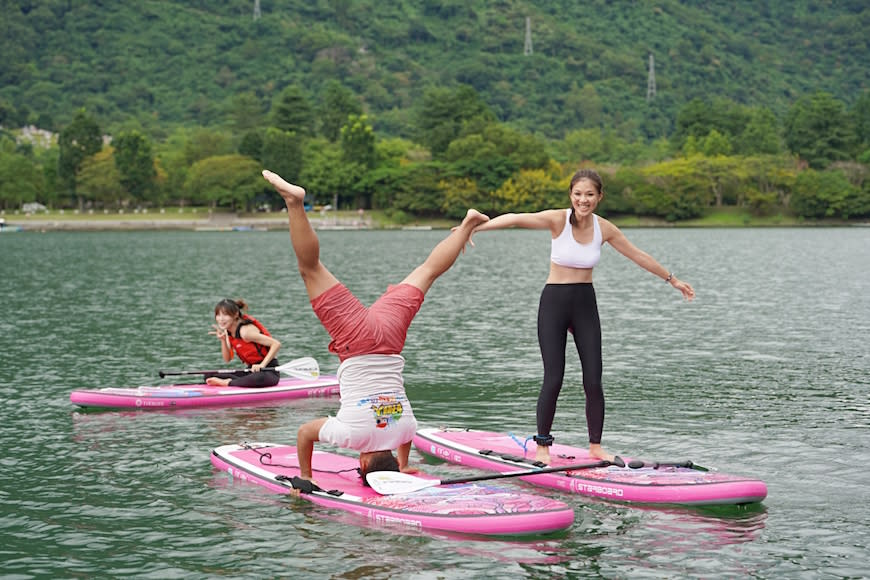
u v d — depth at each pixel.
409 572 9.27
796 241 115.69
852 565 9.35
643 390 18.23
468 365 21.38
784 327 28.31
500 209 189.38
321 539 10.13
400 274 57.06
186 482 12.27
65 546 10.07
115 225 189.62
